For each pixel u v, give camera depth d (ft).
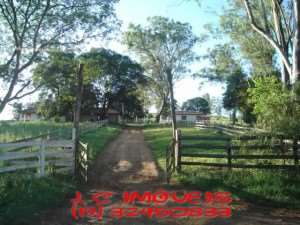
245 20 90.79
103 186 44.75
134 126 232.12
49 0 95.04
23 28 95.91
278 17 64.69
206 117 290.56
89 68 102.53
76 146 50.19
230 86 161.99
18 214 29.14
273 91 47.39
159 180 47.62
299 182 40.14
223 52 136.87
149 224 29.94
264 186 39.19
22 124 132.36
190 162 47.88
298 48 53.83
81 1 97.60
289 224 30.53
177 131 48.34
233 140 46.65
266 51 101.65
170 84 148.46
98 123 161.58
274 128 45.42
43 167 43.04
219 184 41.42
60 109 204.23
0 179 36.47
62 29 98.68
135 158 68.54
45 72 103.35
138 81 263.70
